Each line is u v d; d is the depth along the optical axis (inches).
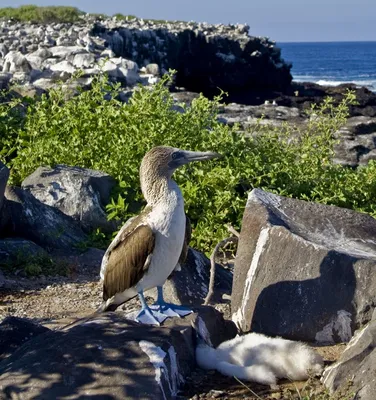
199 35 2026.3
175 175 437.7
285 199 301.3
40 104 486.6
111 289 248.2
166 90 487.8
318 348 257.0
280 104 1488.7
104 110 466.9
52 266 362.0
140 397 203.9
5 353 234.7
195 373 234.7
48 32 1457.9
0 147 482.9
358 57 6884.8
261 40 2167.8
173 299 309.6
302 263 263.7
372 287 256.8
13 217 381.4
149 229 236.4
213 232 403.5
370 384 206.1
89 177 412.2
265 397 221.1
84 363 212.4
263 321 264.2
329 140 513.0
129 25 1914.4
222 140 460.4
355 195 460.1
